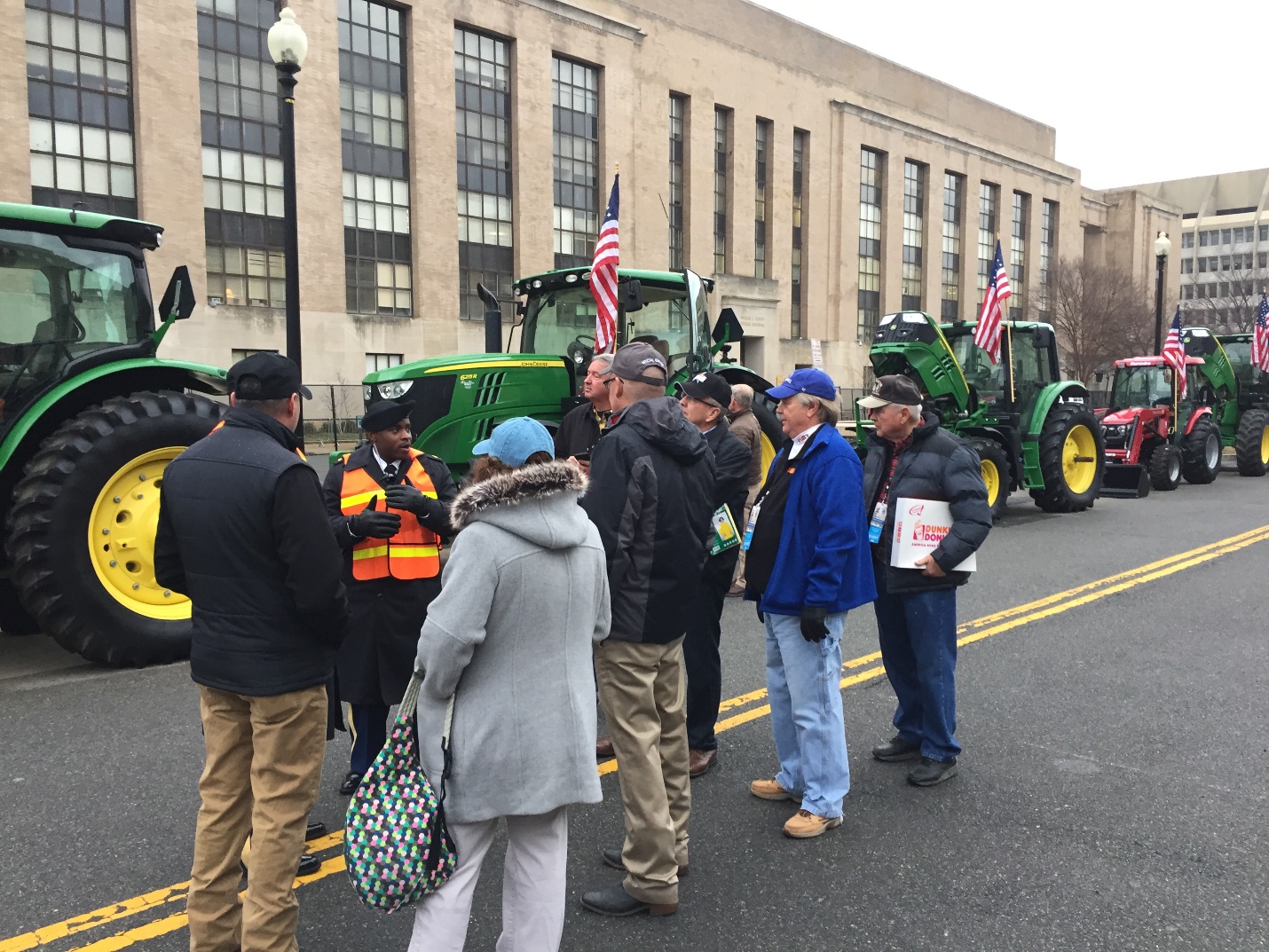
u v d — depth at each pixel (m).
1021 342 13.02
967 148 47.03
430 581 3.77
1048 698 5.16
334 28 24.95
